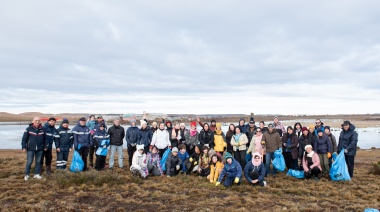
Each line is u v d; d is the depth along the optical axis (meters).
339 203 8.85
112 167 13.94
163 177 12.16
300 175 12.09
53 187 10.25
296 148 12.77
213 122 14.12
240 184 11.00
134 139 13.96
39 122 11.41
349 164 12.19
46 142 11.79
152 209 8.30
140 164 12.36
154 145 13.62
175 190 10.20
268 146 12.48
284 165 12.40
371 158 21.36
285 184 11.03
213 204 8.70
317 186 10.76
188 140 13.81
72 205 8.41
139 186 10.75
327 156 12.22
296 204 8.63
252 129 13.91
